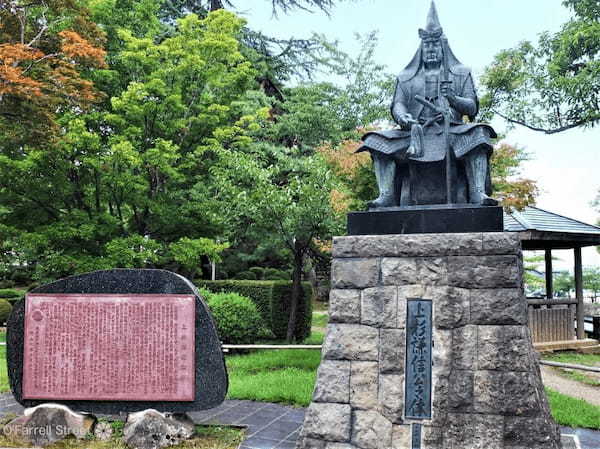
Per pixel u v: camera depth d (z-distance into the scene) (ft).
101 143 36.88
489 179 17.92
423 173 18.11
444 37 18.58
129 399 18.66
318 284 78.23
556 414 21.58
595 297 63.87
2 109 31.81
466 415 14.74
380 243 16.12
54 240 35.81
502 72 42.75
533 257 58.70
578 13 42.83
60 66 33.50
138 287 19.10
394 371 15.38
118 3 40.40
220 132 37.88
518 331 14.80
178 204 41.91
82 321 18.95
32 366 18.92
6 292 61.82
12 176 35.50
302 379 26.84
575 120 43.11
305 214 33.24
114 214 39.45
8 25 33.40
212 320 18.79
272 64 60.90
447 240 15.64
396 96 18.75
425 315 15.43
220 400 18.51
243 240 59.47
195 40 38.04
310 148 51.34
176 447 17.83
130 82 37.83
